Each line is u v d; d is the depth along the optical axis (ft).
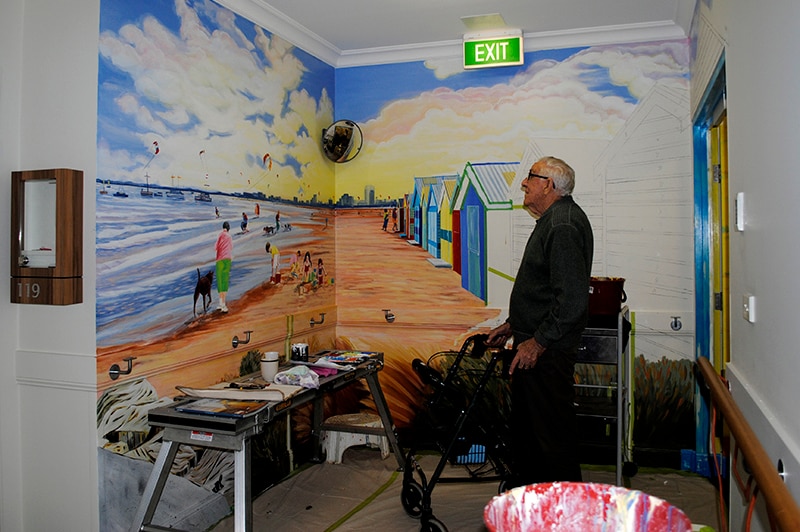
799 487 4.21
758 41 5.58
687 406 12.30
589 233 9.13
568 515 3.22
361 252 14.26
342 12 11.59
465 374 13.50
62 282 7.82
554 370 8.98
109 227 8.28
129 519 8.59
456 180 13.61
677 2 11.10
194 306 9.82
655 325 12.39
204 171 10.03
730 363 7.57
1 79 8.29
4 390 8.40
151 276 8.98
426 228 13.87
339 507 10.80
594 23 12.17
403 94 13.89
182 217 9.56
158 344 9.11
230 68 10.66
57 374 8.27
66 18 8.25
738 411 6.08
